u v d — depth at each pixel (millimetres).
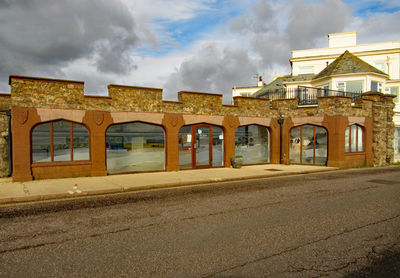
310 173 15906
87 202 8570
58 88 12344
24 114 11617
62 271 4250
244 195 9625
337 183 12250
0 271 4250
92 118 13023
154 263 4512
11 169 12773
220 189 10805
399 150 25609
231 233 5852
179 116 15367
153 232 5902
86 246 5168
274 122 19250
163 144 15234
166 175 13742
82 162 12914
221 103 16953
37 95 11906
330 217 7012
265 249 5062
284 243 5344
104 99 13305
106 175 13375
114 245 5219
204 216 7059
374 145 20453
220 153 17266
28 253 4863
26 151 11688
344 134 18469
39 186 10523
